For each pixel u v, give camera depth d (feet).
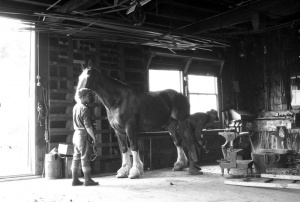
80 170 21.45
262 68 31.60
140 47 26.68
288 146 27.45
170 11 24.31
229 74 32.27
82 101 18.07
